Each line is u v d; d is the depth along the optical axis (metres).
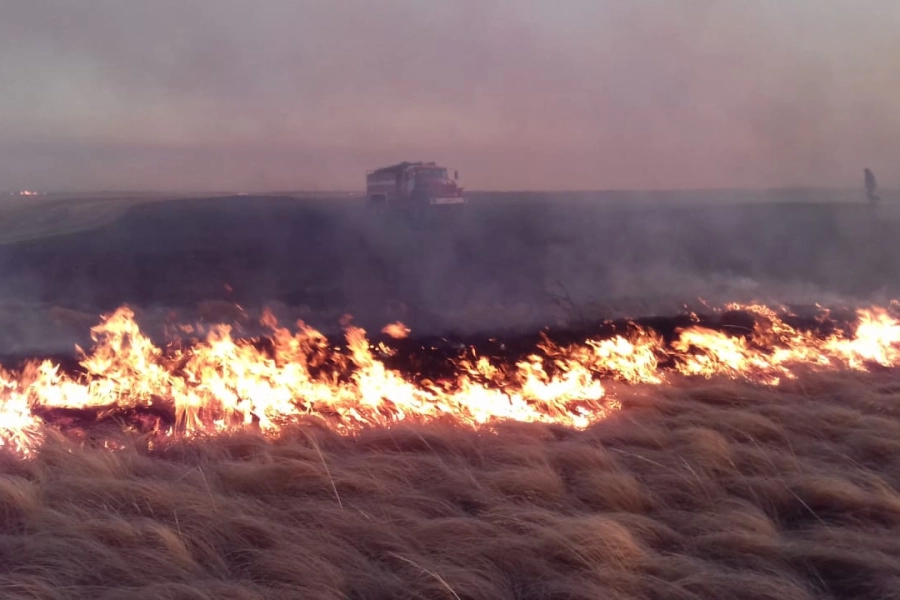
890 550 3.97
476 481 4.75
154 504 4.36
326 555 3.80
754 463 5.01
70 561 3.75
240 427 5.84
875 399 6.38
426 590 3.54
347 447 5.49
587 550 3.81
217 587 3.50
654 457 5.14
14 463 5.01
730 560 3.92
